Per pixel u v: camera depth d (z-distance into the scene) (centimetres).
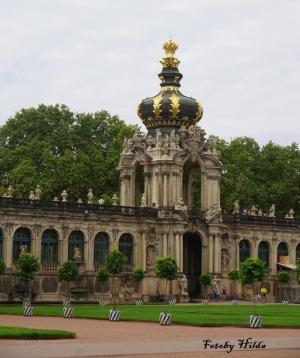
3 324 6488
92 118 16038
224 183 16388
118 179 15050
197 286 13262
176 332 5866
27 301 9669
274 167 16862
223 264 13350
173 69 13650
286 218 14388
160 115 13312
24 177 14188
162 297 12256
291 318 7538
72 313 7719
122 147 15200
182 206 12631
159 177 12812
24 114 15800
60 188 14438
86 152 15450
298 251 14562
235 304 11419
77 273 10919
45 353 4281
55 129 15675
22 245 11094
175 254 12494
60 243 11475
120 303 11581
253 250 13800
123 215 12181
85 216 11738
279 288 13938
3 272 10481
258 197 16400
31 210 11150
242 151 16900
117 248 12106
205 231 13000
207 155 13300
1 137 15875
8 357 4084
